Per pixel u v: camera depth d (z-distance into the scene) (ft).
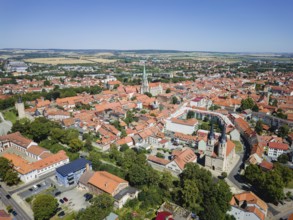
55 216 371.56
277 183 415.85
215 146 535.60
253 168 467.11
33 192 435.94
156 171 487.61
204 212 373.20
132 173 435.53
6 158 469.57
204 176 426.51
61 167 470.80
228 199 390.42
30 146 591.78
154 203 405.59
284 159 565.94
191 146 649.20
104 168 492.54
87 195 420.77
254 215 369.09
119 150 597.11
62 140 626.64
